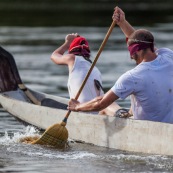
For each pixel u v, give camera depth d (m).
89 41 55.34
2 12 90.62
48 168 17.66
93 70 22.55
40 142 20.75
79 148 20.36
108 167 17.67
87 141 21.06
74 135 21.53
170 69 19.14
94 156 19.06
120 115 20.61
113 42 54.97
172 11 94.06
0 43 53.72
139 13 89.38
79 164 18.09
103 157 18.88
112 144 20.12
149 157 18.61
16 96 26.44
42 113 23.11
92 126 20.86
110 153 19.41
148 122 19.00
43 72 39.62
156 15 86.69
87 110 20.05
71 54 22.66
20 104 24.22
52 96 26.25
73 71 22.38
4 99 25.05
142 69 18.95
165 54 19.33
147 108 19.22
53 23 73.50
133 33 19.14
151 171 17.16
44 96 26.41
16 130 23.55
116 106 21.53
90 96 22.14
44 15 85.50
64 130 20.67
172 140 18.31
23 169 17.55
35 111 23.48
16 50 49.97
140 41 18.91
